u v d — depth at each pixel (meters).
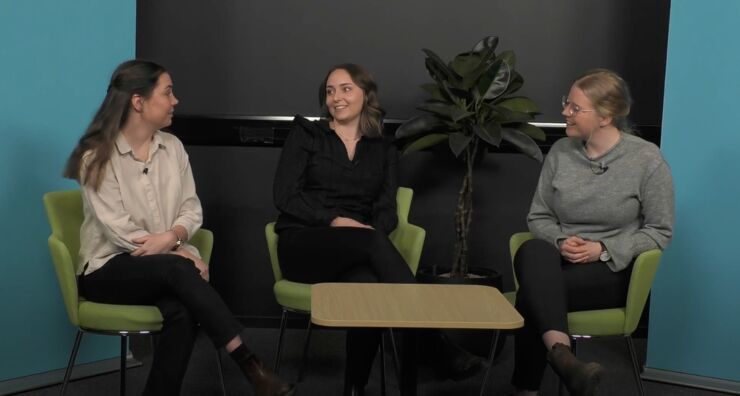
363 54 4.27
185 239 2.99
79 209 2.99
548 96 4.26
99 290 2.77
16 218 3.28
